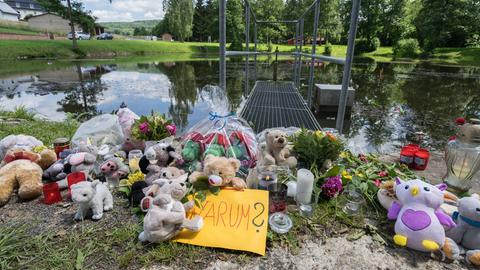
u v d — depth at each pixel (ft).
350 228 3.69
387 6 79.25
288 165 5.08
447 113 15.79
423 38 71.05
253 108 13.26
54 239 3.49
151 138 5.82
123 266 3.09
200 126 5.69
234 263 3.14
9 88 21.70
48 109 15.71
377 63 52.13
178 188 3.63
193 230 3.47
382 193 3.97
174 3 90.89
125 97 19.34
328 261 3.17
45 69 34.99
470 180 4.54
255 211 3.77
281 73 35.01
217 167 4.18
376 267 3.09
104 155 5.32
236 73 33.94
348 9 78.38
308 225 3.72
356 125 13.61
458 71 38.29
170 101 18.25
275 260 3.18
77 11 56.24
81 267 3.05
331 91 14.73
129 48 67.00
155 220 3.24
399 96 20.70
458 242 3.35
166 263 3.13
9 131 8.04
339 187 4.17
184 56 64.44
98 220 3.85
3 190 4.19
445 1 61.36
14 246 3.30
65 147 5.87
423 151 5.73
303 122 10.85
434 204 3.32
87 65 41.16
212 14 107.24
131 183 4.45
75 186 3.73
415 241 3.24
